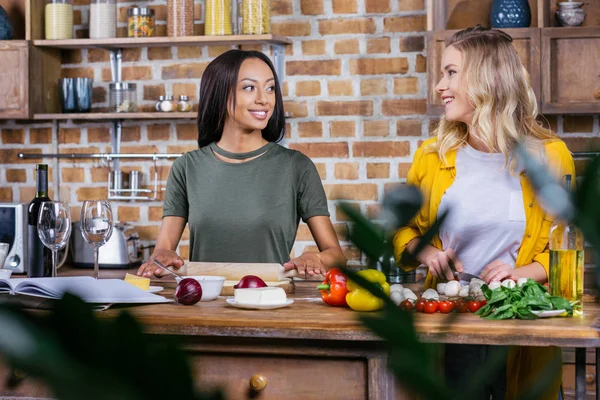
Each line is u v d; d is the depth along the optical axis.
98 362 0.20
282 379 1.72
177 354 0.20
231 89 2.43
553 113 3.32
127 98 3.72
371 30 3.65
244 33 3.58
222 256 2.46
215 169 2.49
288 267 2.13
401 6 3.63
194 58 3.83
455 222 2.18
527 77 2.25
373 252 0.25
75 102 3.76
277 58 3.70
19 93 3.70
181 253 3.85
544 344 1.54
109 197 3.88
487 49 2.22
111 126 3.88
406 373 0.23
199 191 2.49
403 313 0.24
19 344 0.19
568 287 1.72
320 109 3.70
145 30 3.70
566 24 3.35
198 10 3.81
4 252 2.68
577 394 1.87
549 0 3.46
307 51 3.70
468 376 0.33
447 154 2.26
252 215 2.44
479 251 2.18
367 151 3.67
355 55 3.66
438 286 1.95
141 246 3.80
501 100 2.20
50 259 2.37
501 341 1.54
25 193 3.96
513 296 1.68
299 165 2.49
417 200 0.26
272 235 2.44
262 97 2.43
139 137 3.88
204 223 2.46
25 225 3.41
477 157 2.24
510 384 1.98
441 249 2.23
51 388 0.19
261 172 2.47
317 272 2.12
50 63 3.85
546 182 0.27
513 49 2.25
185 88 3.84
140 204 3.88
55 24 3.75
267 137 2.55
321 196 2.49
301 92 3.71
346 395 1.69
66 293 0.20
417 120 3.63
